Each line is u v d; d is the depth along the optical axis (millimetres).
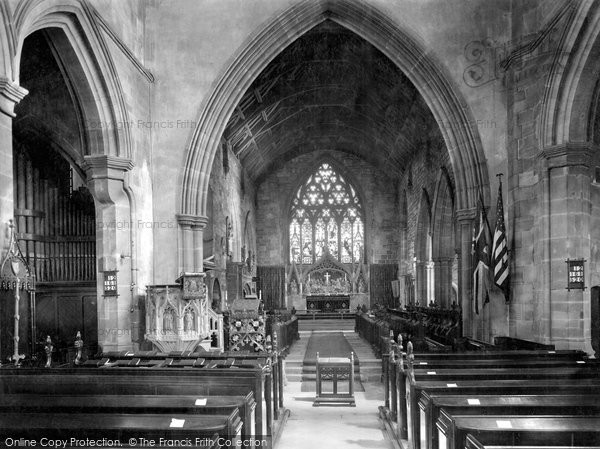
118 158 13320
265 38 16156
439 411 5383
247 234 33562
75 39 12000
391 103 24281
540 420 4344
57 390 6586
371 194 37719
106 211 13594
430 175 24812
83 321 16984
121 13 14227
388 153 32781
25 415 4418
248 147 29406
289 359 16016
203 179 16219
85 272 17312
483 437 4137
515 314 14078
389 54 16266
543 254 12617
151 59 16156
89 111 13086
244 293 28719
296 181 37812
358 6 15875
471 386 6297
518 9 14602
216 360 8961
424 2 15891
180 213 15781
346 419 9781
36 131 15570
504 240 13977
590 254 13008
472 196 15438
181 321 12594
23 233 16500
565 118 12289
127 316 13594
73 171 17609
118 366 8469
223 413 5133
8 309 9547
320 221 38188
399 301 35469
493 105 15391
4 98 8641
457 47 15680
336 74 23344
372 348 18578
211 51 16172
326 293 36688
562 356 9156
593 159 12680
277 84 22609
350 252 37844
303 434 8750
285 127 29625
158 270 15609
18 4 9195
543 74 12992
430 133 23609
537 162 13125
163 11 16297
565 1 11961
